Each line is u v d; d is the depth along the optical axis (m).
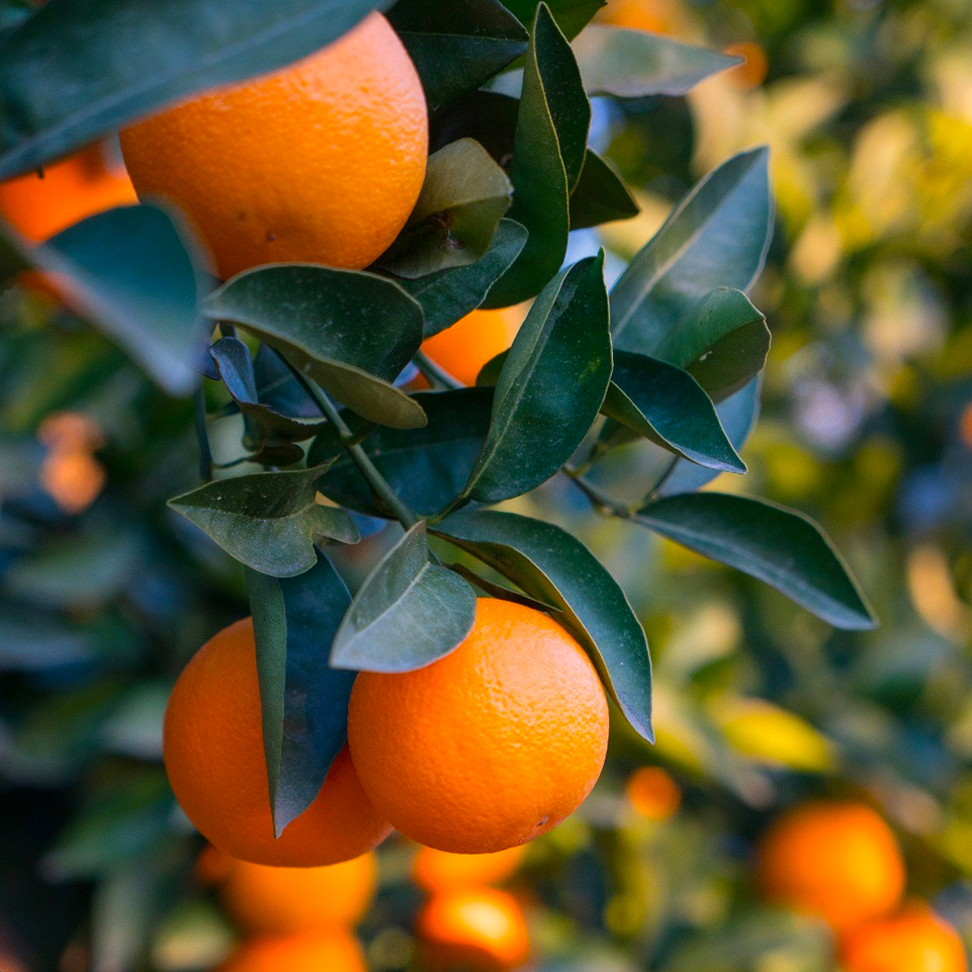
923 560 1.22
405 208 0.45
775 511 0.55
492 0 0.47
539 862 0.89
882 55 1.14
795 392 1.18
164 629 0.88
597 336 0.48
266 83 0.42
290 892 0.74
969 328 1.16
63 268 0.36
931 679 1.08
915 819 0.99
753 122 1.02
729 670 0.97
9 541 0.87
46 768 0.82
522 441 0.48
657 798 0.99
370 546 0.91
